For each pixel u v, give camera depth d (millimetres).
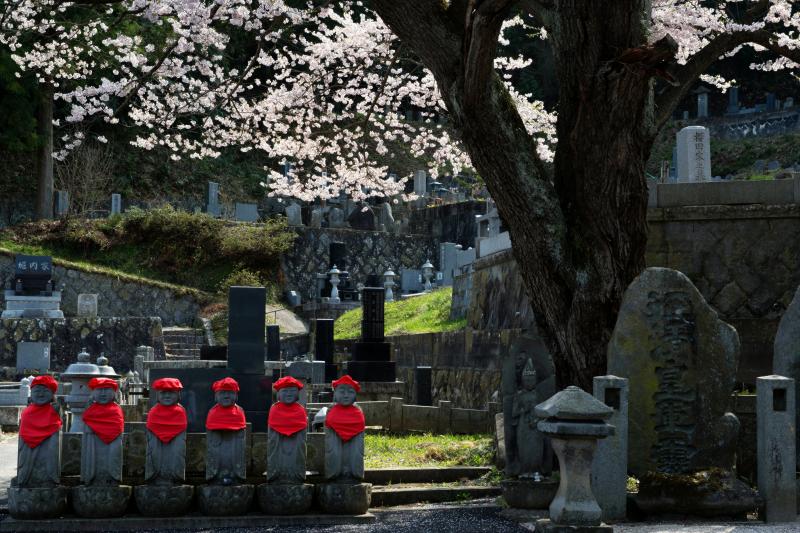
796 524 7926
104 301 38312
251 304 10961
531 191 9844
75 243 40906
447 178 56719
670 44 8648
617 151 9586
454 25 9852
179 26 15273
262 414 10828
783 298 13375
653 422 8906
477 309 23000
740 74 61344
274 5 14930
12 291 34594
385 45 17391
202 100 16594
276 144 19188
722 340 8992
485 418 15266
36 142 41438
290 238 43125
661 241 13672
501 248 21578
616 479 8172
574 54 9516
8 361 31672
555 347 10109
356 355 22016
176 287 39062
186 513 8734
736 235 13547
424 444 13766
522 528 7973
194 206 50844
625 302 9086
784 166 53125
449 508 9359
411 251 47031
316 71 17953
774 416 8344
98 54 20141
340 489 8836
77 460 8898
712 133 59781
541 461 9023
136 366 24109
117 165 49750
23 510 8406
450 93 9898
